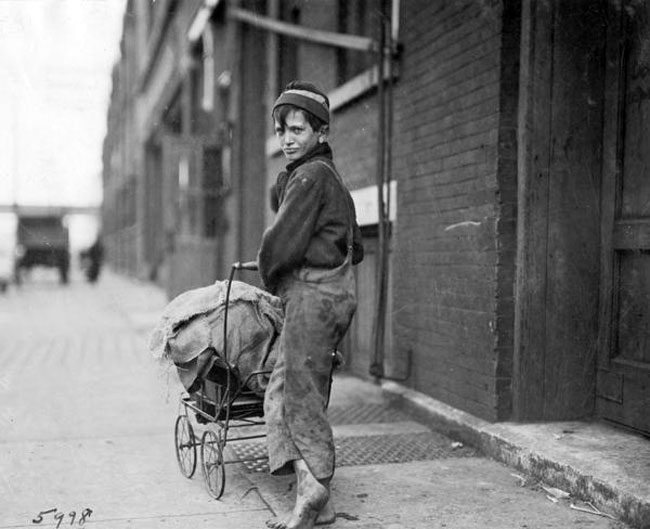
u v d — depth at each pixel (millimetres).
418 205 5430
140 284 25000
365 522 3275
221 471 3514
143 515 3348
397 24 5688
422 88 5344
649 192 4043
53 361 7875
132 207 28828
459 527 3219
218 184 13219
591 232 4395
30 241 24328
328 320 3150
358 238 3445
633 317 4180
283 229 3090
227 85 12891
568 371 4414
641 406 4078
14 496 3604
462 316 4812
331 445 3131
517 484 3809
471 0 4688
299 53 8812
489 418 4500
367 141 6406
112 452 4387
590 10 4312
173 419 5219
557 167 4328
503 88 4414
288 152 3270
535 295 4348
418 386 5461
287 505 3445
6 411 5434
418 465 4148
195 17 13758
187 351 3445
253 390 3480
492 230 4469
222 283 3648
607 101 4328
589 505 3471
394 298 5809
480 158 4598
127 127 29125
